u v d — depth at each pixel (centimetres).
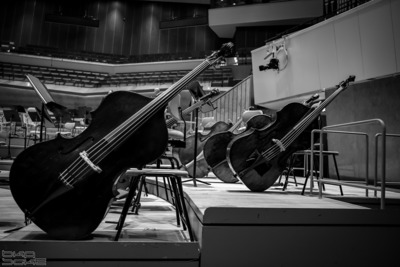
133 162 176
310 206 206
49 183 166
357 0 719
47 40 1694
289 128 302
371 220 200
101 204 170
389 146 439
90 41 1747
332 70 624
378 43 546
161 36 1798
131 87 1472
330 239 194
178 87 192
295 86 696
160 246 175
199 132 444
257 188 298
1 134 887
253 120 321
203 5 1823
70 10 1755
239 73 1406
